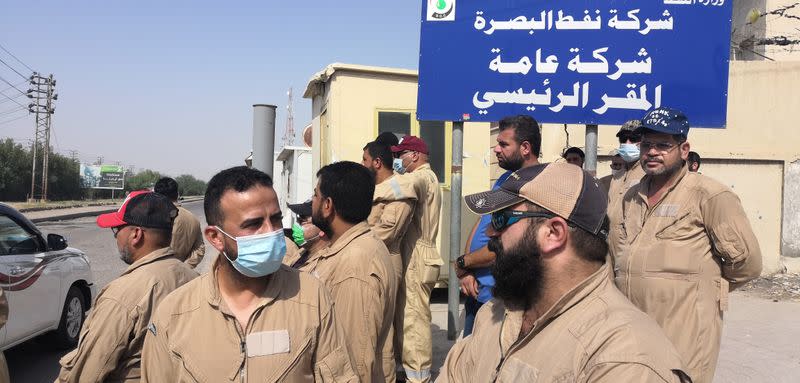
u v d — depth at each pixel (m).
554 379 1.35
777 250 10.05
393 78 7.89
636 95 5.24
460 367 1.78
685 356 2.96
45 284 5.66
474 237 3.86
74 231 21.41
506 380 1.47
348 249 2.79
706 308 2.99
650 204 3.18
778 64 9.99
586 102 5.31
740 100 9.97
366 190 2.90
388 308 2.86
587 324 1.38
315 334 1.94
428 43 5.52
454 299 5.80
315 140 9.37
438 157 7.98
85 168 69.50
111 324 2.39
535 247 1.49
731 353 5.66
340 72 7.73
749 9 16.56
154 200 2.72
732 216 2.92
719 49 5.18
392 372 3.10
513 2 5.44
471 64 5.48
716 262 3.06
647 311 3.06
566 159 5.32
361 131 7.78
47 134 50.38
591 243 1.47
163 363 1.88
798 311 7.59
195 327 1.86
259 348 1.84
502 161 3.84
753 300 8.29
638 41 5.25
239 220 1.84
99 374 2.38
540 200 1.49
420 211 4.46
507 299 1.56
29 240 5.65
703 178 3.08
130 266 2.67
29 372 5.41
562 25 5.37
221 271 1.94
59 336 5.99
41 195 54.25
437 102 5.50
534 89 5.39
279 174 16.02
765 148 10.00
